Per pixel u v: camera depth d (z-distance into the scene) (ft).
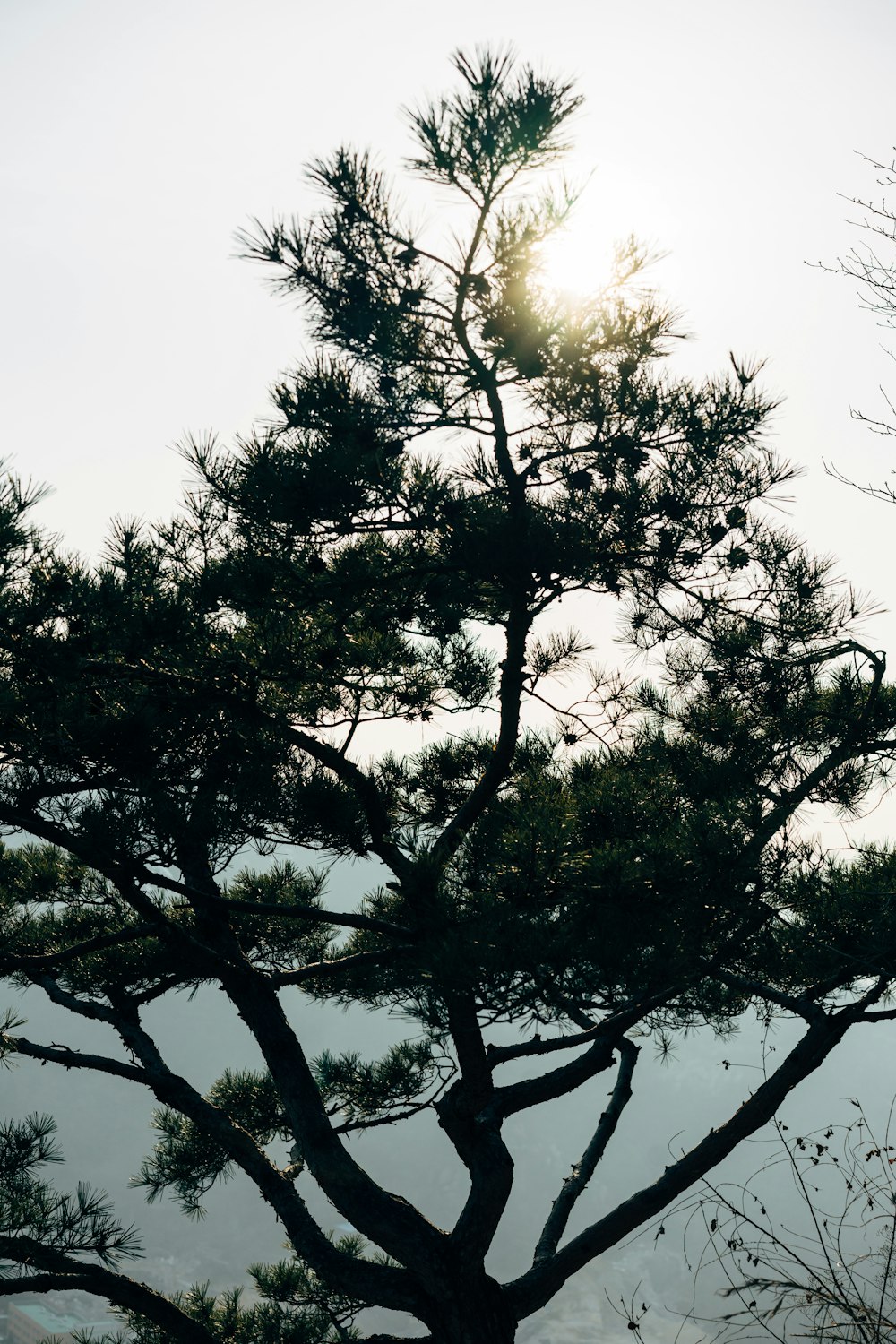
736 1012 23.82
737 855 15.66
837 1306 10.73
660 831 16.69
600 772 19.06
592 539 17.16
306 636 19.19
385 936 24.18
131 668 17.54
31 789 16.49
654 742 20.18
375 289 16.34
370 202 15.80
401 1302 18.79
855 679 19.15
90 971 23.70
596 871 15.62
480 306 16.10
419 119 15.24
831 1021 19.99
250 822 17.38
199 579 17.98
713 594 18.43
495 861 16.58
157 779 17.03
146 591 17.57
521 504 17.19
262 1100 25.34
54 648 16.11
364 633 19.71
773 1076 20.15
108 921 24.77
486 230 15.94
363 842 17.57
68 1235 19.16
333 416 16.46
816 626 18.25
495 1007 16.10
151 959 23.93
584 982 16.90
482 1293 18.63
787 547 18.11
